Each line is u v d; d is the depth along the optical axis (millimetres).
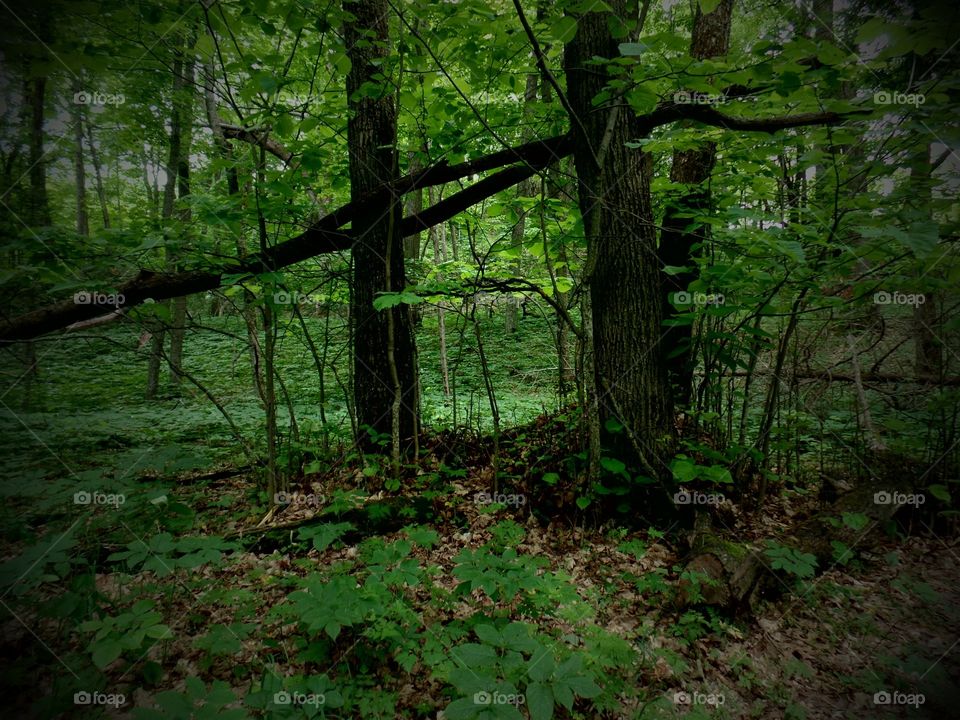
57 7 2736
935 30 1932
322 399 4922
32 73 2771
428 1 3021
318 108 3787
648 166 3980
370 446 4672
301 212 4031
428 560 3279
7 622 2498
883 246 2840
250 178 3553
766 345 4184
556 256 5203
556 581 2227
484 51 3629
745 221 3086
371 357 4695
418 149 4520
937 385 4750
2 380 5121
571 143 4062
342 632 2422
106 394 8461
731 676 2352
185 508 3137
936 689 2238
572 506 3639
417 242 9312
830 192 3727
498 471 4102
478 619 2453
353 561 3209
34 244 3260
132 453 4848
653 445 3596
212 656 2332
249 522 3734
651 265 3691
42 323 3844
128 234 3520
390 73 3594
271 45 3701
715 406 4586
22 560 2123
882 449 4180
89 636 2463
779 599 2867
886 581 3082
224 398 8039
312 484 4215
